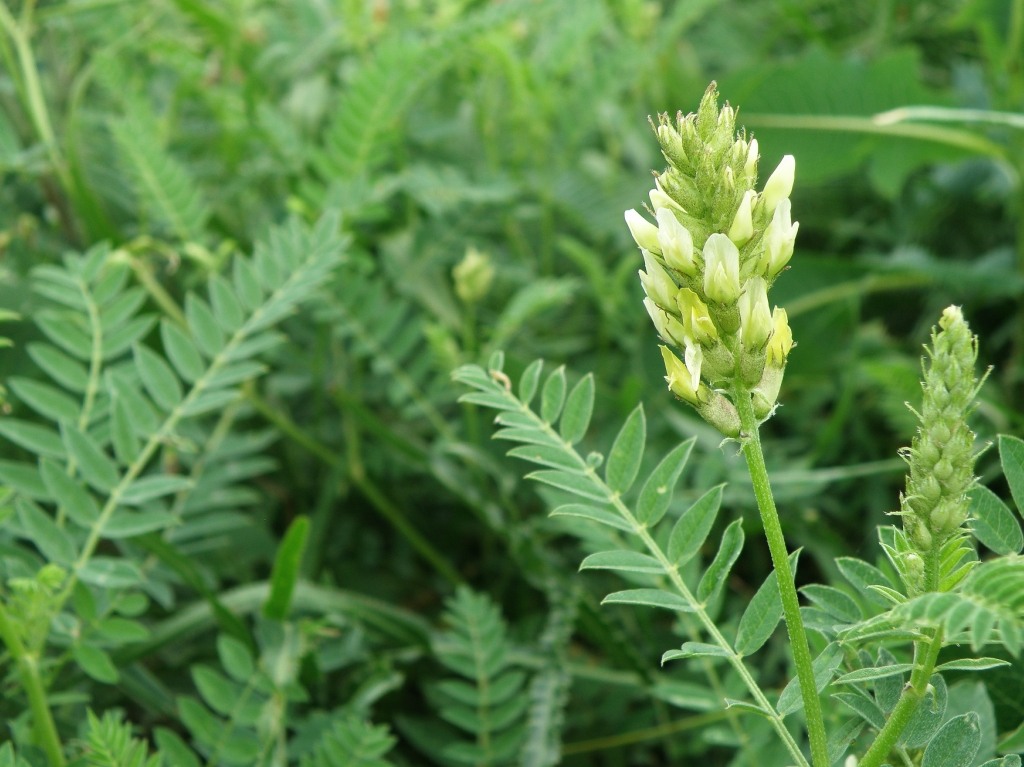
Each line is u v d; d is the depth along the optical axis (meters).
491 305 0.76
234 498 0.56
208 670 0.43
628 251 0.77
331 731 0.46
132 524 0.43
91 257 0.49
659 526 0.55
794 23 0.90
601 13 0.75
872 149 0.79
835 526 0.68
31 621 0.40
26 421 0.58
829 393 0.74
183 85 0.76
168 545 0.47
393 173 0.79
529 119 0.77
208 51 0.84
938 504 0.28
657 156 0.87
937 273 0.73
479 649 0.49
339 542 0.67
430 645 0.54
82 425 0.46
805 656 0.29
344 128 0.64
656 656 0.58
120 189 0.73
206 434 0.60
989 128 0.76
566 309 0.78
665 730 0.54
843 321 0.76
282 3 0.90
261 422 0.69
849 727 0.31
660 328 0.30
